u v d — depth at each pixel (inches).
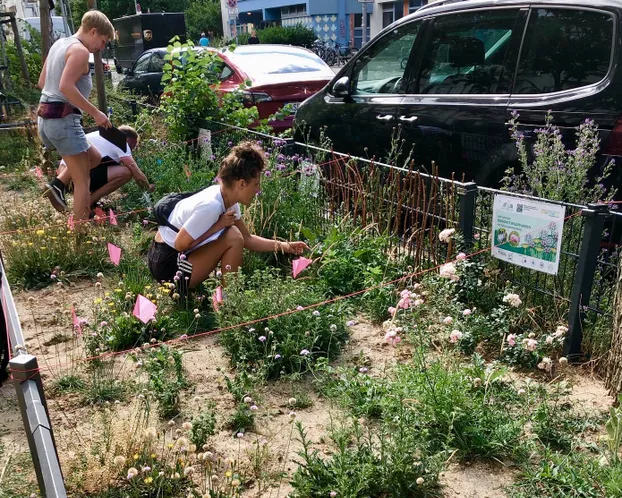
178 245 166.4
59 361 150.9
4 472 108.5
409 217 197.5
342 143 255.4
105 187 256.1
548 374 141.5
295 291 161.3
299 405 134.3
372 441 120.8
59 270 199.5
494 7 200.1
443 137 211.0
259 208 220.1
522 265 151.4
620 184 163.5
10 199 281.9
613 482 103.9
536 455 116.0
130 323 157.6
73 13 1510.8
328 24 1483.8
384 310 169.6
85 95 224.4
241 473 112.6
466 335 146.5
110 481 109.9
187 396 136.9
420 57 223.9
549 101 179.2
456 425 118.9
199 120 317.1
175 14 1002.1
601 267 148.7
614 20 166.7
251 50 386.6
